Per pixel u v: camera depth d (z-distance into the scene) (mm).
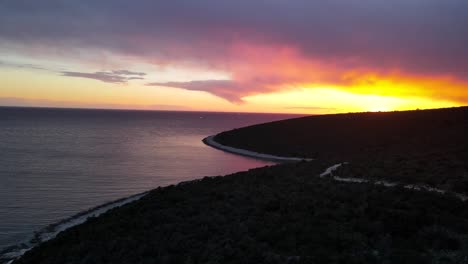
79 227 20578
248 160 77125
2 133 127500
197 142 114750
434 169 27312
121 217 20062
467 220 14781
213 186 27453
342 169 31672
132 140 115625
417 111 110625
